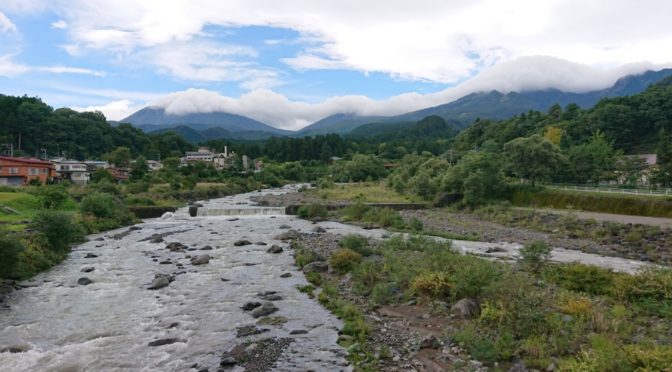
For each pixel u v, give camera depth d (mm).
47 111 168875
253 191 139250
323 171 193375
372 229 57156
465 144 190125
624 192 66125
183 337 20125
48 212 38031
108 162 143750
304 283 29500
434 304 22906
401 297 24609
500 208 70000
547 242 46719
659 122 120188
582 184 83375
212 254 39344
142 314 23297
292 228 57125
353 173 155125
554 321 18438
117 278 30734
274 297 26031
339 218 67438
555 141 119938
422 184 89125
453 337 18391
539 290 23922
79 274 31734
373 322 21297
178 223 62812
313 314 23156
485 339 17672
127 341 19719
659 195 59844
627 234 46438
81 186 89875
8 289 27016
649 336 17672
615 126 123625
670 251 40438
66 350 18797
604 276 25234
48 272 32344
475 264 25078
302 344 19078
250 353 18094
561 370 14555
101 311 23734
